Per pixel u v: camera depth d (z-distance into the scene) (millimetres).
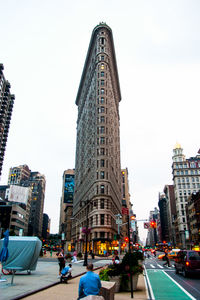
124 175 178125
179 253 22516
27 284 14023
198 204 84438
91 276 6988
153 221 25297
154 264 37688
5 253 15086
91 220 68938
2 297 10133
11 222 117750
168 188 170750
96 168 71062
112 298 9023
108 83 85188
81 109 116500
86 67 108375
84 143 97688
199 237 83875
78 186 103125
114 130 94312
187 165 134750
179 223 125312
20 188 97375
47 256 59906
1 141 122500
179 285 15633
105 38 93250
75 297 10984
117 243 67438
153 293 12789
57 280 16016
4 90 124562
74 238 101000
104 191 67938
